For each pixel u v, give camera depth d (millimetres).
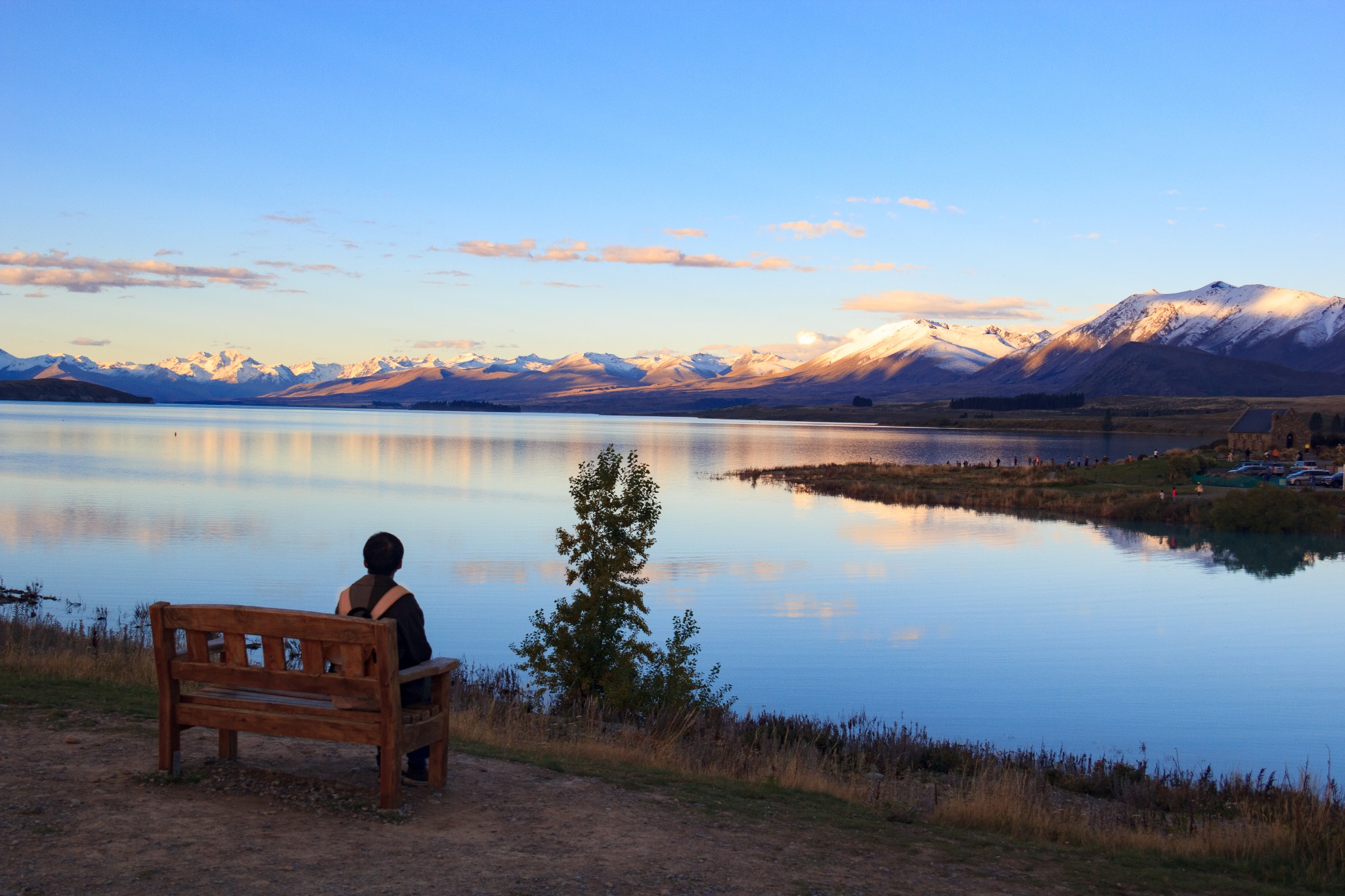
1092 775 16203
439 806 7547
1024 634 32625
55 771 7719
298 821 6926
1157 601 39531
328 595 35125
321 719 7328
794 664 27844
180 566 40875
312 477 93062
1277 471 94875
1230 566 48875
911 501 79375
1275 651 30859
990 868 7617
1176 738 21953
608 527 19812
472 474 100750
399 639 7613
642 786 9133
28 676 12258
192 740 9047
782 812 8852
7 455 112688
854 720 20438
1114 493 80250
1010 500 78125
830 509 72188
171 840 6355
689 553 49656
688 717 15195
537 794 8273
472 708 14594
